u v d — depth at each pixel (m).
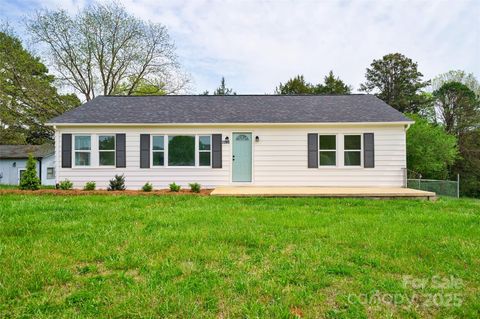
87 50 22.12
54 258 3.68
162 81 24.50
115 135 12.25
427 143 18.77
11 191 9.95
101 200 8.38
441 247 4.22
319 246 4.21
